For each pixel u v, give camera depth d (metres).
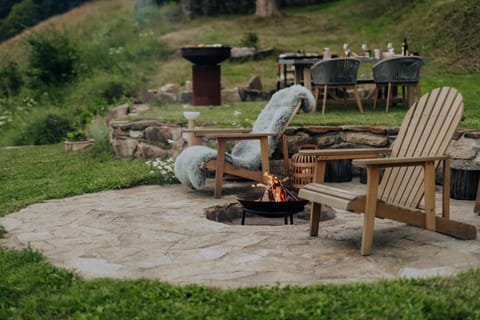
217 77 10.85
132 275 3.68
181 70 14.95
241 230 4.72
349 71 8.73
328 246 4.24
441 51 14.05
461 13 14.98
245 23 18.91
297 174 6.52
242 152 6.73
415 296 3.08
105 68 15.77
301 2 20.86
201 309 3.05
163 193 6.42
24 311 3.26
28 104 14.12
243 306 3.06
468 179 5.91
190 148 6.43
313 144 7.21
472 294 3.13
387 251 4.09
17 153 10.20
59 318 3.14
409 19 16.41
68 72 15.58
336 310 2.97
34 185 7.16
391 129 6.95
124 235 4.64
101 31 18.78
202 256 4.04
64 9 26.27
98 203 5.94
